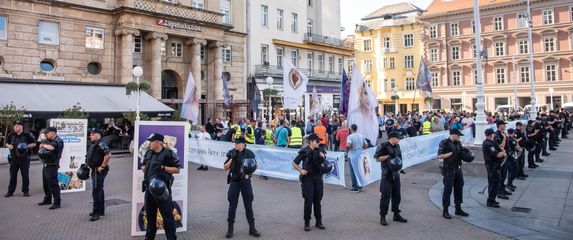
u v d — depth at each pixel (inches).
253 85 1040.8
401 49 2571.4
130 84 864.9
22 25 1021.8
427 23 2421.3
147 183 269.9
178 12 1264.8
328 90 1889.8
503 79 2210.9
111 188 501.0
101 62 1146.7
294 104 690.2
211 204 413.4
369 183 502.9
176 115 1019.9
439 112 1178.6
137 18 1154.7
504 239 289.0
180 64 1325.0
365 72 2719.0
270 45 1658.5
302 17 1829.5
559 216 345.1
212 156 662.5
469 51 2298.2
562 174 548.1
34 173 637.9
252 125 771.4
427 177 555.2
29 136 464.8
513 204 388.5
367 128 528.4
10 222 344.5
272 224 337.7
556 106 2075.5
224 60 1473.9
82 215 369.4
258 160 574.9
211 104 1390.3
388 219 348.2
